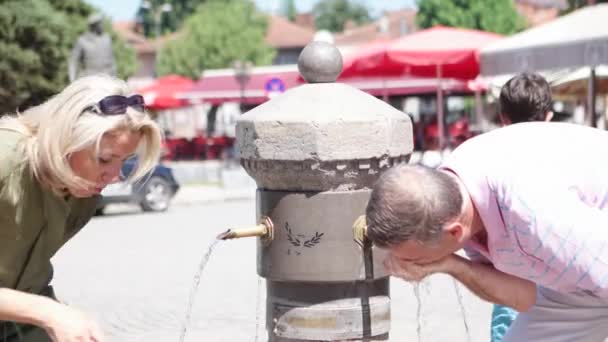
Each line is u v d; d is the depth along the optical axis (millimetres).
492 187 3201
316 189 3973
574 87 17625
